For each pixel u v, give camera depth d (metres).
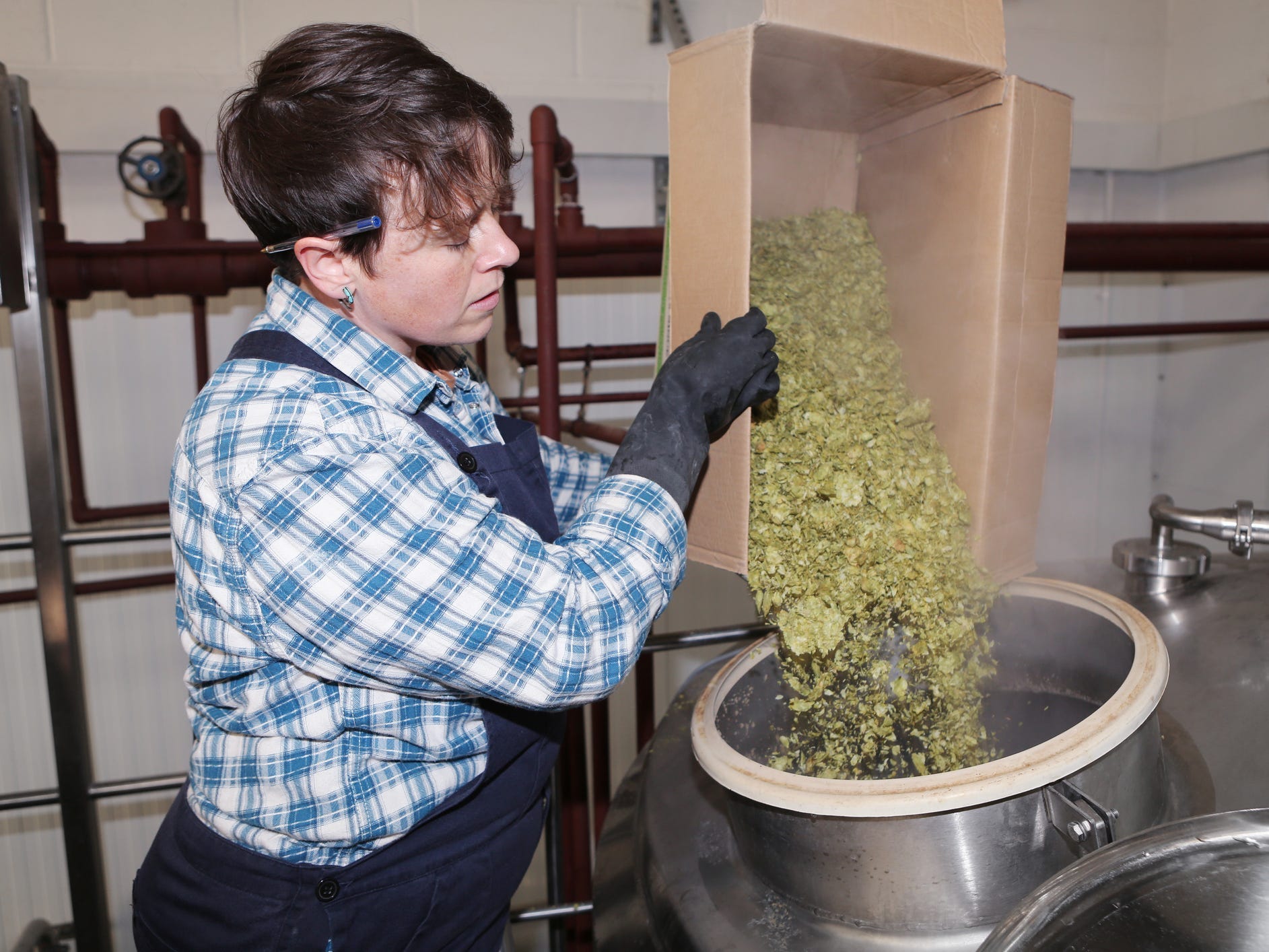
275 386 0.58
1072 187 2.43
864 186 1.03
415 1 1.94
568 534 0.64
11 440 1.88
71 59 1.79
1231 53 2.22
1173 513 1.04
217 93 1.85
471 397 0.77
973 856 0.62
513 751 0.72
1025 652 0.96
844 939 0.67
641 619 0.61
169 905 0.71
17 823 2.00
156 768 2.08
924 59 0.73
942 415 0.90
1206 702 0.87
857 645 0.80
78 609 1.97
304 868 0.65
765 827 0.69
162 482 1.99
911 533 0.81
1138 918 0.49
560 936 1.43
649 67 2.09
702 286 0.75
